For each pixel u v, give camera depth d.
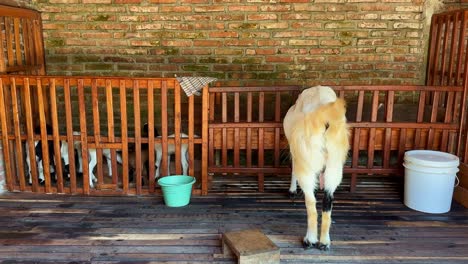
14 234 2.92
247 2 4.64
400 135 3.71
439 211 3.33
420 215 3.31
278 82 4.82
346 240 2.85
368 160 3.77
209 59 4.79
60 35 4.75
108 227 3.05
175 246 2.76
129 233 2.95
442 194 3.30
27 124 3.63
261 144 3.76
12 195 3.70
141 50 4.79
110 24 4.72
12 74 3.80
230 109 4.75
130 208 3.42
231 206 3.48
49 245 2.76
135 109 3.59
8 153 3.71
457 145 3.72
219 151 4.51
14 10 3.98
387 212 3.37
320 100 2.75
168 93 4.86
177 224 3.11
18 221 3.14
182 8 4.67
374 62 4.74
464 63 3.69
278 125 3.71
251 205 3.51
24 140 3.72
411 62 4.73
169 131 4.88
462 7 4.55
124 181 3.72
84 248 2.72
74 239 2.85
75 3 4.68
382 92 4.83
